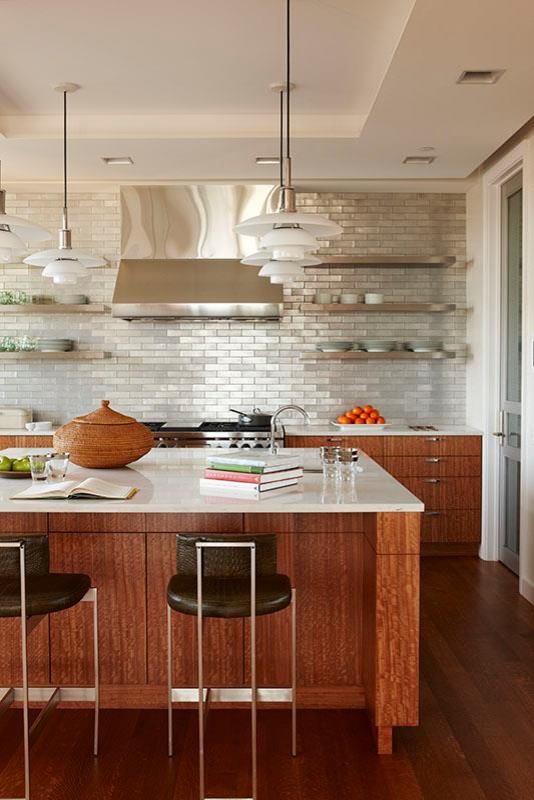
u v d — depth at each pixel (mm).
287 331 6387
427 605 4715
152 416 6414
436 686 3521
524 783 2699
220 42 3750
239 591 2707
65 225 4023
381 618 2869
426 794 2631
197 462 3920
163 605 3287
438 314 6383
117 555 3273
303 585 3303
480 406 5926
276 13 3445
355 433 5793
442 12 3018
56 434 3709
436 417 6410
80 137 4777
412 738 3031
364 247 6332
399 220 6320
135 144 4898
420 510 2773
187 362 6398
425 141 4812
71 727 3123
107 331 6402
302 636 3305
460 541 5859
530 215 4773
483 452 5828
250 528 3273
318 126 4777
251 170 5602
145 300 5906
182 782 2705
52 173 5668
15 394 6434
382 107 4152
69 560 3279
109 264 6336
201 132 4789
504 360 5699
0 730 3092
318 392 6410
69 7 3385
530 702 3354
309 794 2631
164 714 3246
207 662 3301
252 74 4152
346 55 3902
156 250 6020
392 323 6391
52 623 3291
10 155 5156
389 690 2879
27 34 3652
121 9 3404
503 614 4539
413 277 6371
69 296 6254
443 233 6340
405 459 5812
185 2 3340
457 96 3975
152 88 4340
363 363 6402
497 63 3529
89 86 4305
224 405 6402
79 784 2691
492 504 5793
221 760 2855
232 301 5891
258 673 3301
